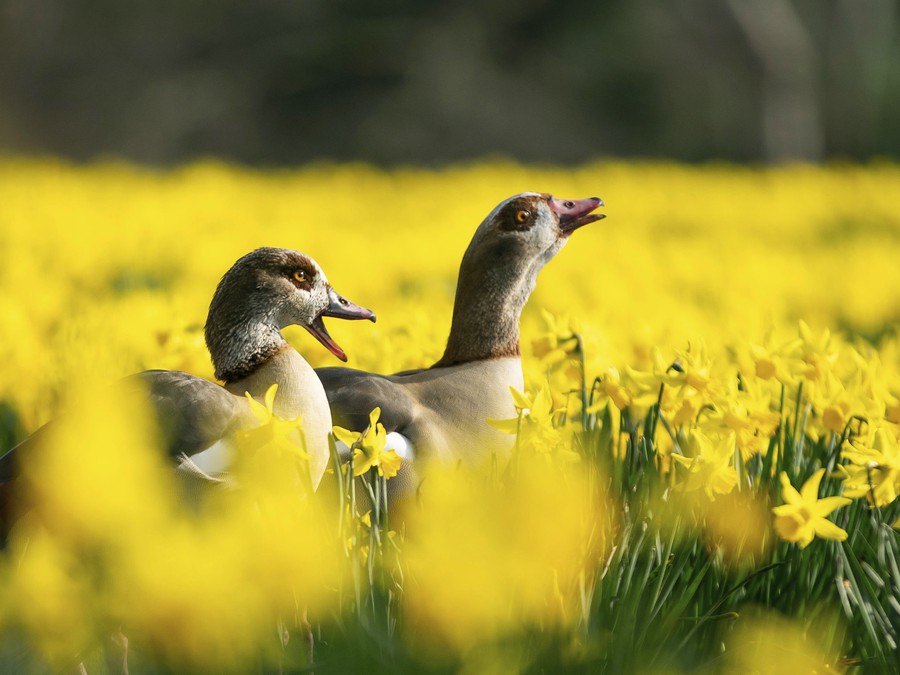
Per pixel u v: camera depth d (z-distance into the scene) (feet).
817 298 72.38
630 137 309.63
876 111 293.43
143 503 15.61
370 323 46.16
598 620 24.11
